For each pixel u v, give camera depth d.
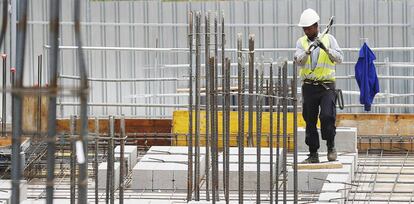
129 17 48.88
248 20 48.62
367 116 41.84
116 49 42.62
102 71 48.66
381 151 39.97
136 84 49.00
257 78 29.02
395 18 48.19
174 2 48.69
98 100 48.94
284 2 48.47
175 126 40.91
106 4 48.72
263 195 33.56
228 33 48.34
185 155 37.06
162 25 47.72
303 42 34.16
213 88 30.25
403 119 41.75
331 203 30.33
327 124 34.44
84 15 48.66
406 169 37.16
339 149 37.75
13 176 17.75
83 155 16.97
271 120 29.44
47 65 46.53
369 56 38.53
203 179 35.22
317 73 34.28
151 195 33.53
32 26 47.56
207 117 30.61
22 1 17.47
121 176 28.67
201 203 30.52
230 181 34.41
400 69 48.56
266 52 47.34
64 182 35.09
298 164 34.34
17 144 17.67
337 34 48.34
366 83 38.44
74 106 46.75
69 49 43.72
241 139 28.81
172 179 34.53
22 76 17.44
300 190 34.03
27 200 31.78
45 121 38.75
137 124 42.50
